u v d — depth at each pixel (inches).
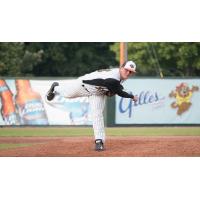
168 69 3184.1
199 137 1546.5
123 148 1269.7
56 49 3393.2
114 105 1935.3
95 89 1195.3
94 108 1219.2
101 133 1233.4
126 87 1931.6
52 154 1208.8
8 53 2942.9
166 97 1946.4
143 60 3112.7
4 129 1852.9
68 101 1923.0
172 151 1239.5
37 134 1678.2
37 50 3376.0
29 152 1242.0
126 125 1942.7
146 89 1939.0
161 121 1951.3
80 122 1925.4
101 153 1207.6
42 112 1929.1
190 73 3083.2
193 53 2945.4
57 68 3474.4
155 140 1417.3
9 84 1925.4
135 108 1942.7
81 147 1293.1
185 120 1957.4
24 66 3115.2
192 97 1955.0
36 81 1924.2
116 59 3314.5
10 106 1930.4
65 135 1641.2
